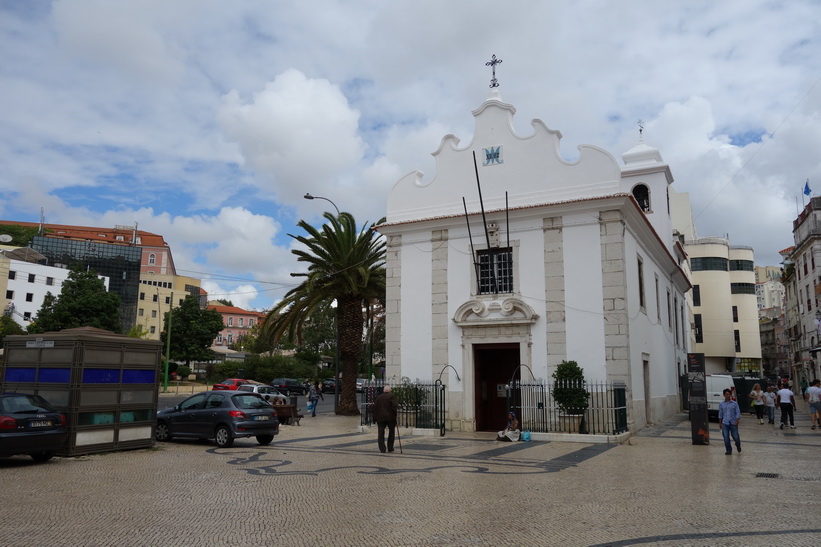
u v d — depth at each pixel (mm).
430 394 20984
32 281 69625
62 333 14227
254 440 18125
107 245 85250
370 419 21500
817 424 24531
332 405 42781
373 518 7957
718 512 8375
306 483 10609
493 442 17625
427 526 7547
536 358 20047
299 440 18047
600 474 11812
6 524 7465
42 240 82438
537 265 20562
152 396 15609
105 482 10547
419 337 22047
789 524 7664
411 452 15188
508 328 20609
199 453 14742
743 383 33844
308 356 71625
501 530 7363
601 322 19359
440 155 23078
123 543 6648
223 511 8297
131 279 85938
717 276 64438
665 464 13250
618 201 19469
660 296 27594
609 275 19469
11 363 14508
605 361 19125
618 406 18422
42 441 12484
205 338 62938
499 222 21344
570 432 18609
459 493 9750
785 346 92688
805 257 51812
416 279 22500
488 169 22109
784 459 14109
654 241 24484
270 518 7906
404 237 22969
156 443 16781
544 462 13523
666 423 24969
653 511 8445
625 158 33719
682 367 35438
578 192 20500
